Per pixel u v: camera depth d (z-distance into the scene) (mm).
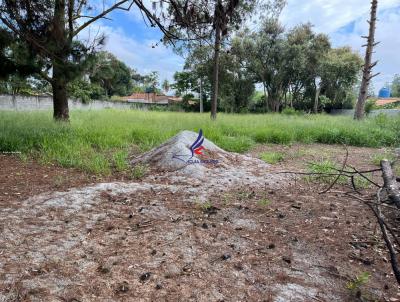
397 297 1694
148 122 10375
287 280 1831
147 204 3082
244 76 27922
